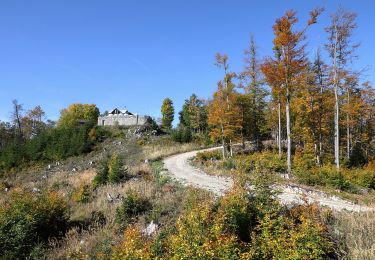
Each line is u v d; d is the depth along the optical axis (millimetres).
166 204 15602
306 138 36281
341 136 42281
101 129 57531
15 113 70812
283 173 25234
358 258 9258
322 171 23094
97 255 11312
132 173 25531
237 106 40375
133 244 9594
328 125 39000
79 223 15438
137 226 12406
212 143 49688
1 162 47312
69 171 36531
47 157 47844
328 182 21406
